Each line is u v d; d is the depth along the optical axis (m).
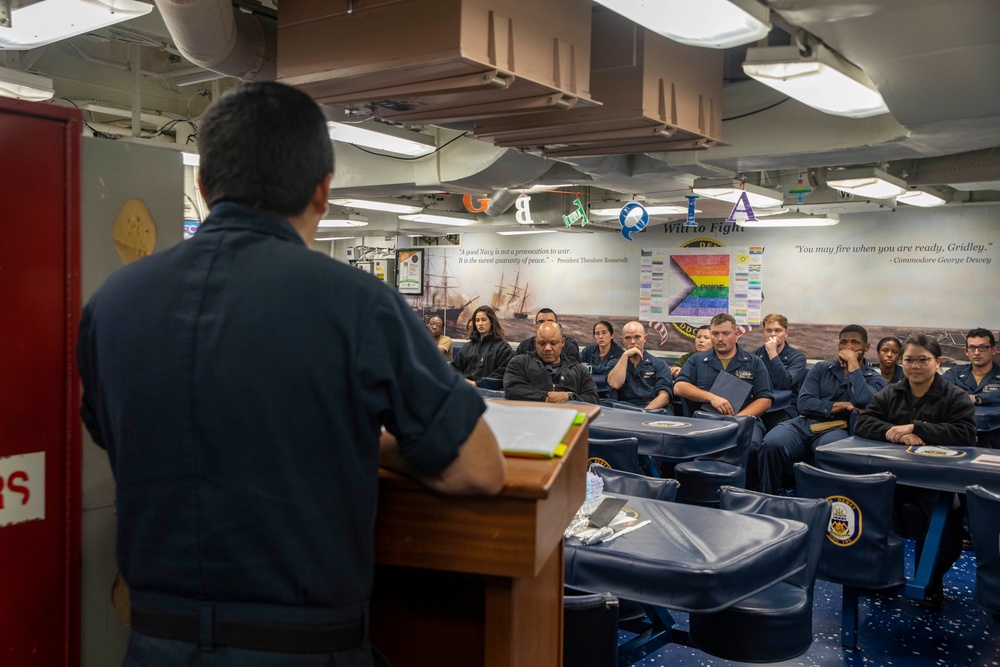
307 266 1.02
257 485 0.98
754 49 3.41
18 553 1.30
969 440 4.30
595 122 3.85
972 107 4.07
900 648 3.55
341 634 1.02
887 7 2.84
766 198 7.09
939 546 3.88
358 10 2.94
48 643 1.35
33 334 1.30
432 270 14.30
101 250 1.47
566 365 6.04
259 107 1.06
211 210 1.09
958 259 9.88
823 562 3.50
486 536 1.13
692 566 2.16
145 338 1.03
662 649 3.45
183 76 5.90
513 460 1.23
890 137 4.85
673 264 11.98
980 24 2.96
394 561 1.18
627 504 2.82
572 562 2.32
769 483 5.86
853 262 10.59
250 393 0.98
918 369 4.45
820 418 6.35
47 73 6.09
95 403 1.13
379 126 4.99
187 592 1.01
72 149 1.34
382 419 1.03
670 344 12.04
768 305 11.23
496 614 1.23
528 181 6.67
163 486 1.01
